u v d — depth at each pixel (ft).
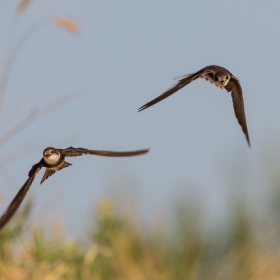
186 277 49.70
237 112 27.43
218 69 26.68
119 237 42.45
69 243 38.88
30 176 22.97
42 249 37.83
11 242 37.86
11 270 37.42
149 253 48.42
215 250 51.96
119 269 45.55
